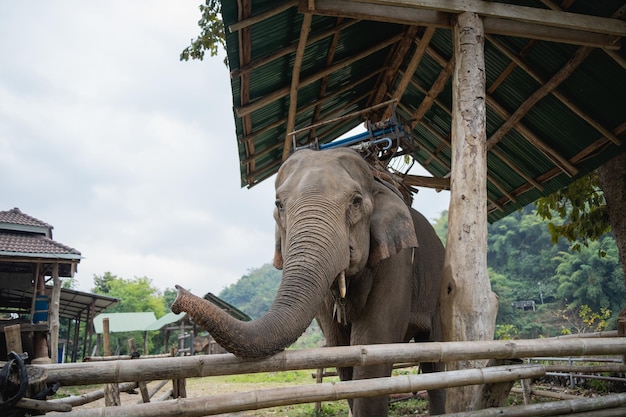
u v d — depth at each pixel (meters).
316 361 2.59
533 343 3.00
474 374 2.87
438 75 6.66
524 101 6.22
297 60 5.12
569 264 50.50
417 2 4.25
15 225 15.66
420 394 8.62
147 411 2.29
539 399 7.98
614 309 46.53
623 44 4.93
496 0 4.89
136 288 52.03
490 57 6.07
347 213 3.63
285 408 8.97
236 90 5.25
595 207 9.05
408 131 5.46
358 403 3.85
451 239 4.04
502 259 63.19
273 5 4.30
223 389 13.37
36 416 2.16
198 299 2.31
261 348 2.48
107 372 2.30
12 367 2.15
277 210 3.98
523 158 7.29
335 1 4.36
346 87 6.79
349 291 4.20
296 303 2.88
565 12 4.52
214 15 9.20
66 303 20.02
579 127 6.20
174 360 2.39
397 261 4.34
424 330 5.16
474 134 4.16
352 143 5.18
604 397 3.36
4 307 18.27
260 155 6.84
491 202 8.71
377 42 6.17
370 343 4.04
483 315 3.81
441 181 7.66
